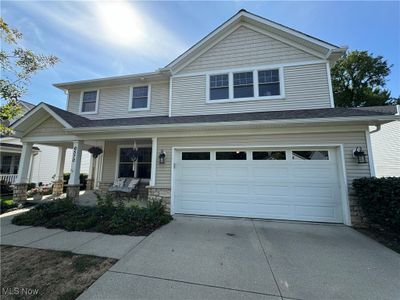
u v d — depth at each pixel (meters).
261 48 8.29
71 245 4.25
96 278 2.99
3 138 13.48
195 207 6.79
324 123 5.87
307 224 5.76
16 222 5.86
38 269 3.26
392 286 2.83
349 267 3.35
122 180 9.76
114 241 4.46
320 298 2.58
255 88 8.02
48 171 16.16
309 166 6.20
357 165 5.76
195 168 6.97
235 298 2.57
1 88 5.36
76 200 7.80
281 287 2.80
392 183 4.44
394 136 8.96
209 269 3.26
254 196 6.45
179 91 8.82
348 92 25.52
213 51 8.74
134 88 10.18
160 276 3.05
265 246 4.20
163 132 7.12
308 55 7.85
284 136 6.34
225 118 7.15
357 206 5.61
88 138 7.91
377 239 4.62
